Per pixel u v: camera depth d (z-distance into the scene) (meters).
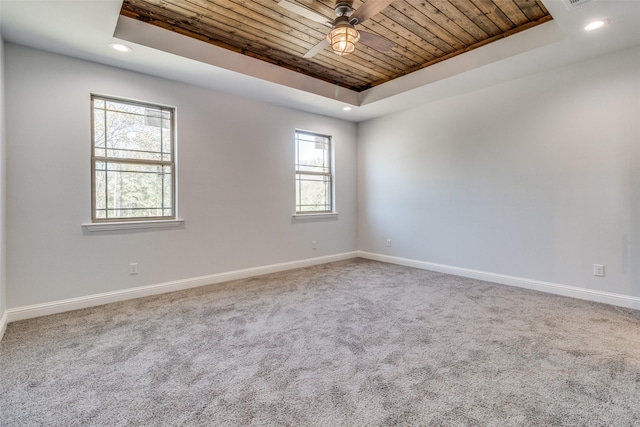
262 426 1.40
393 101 4.30
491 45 3.11
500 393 1.62
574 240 3.15
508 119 3.60
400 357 2.00
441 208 4.30
